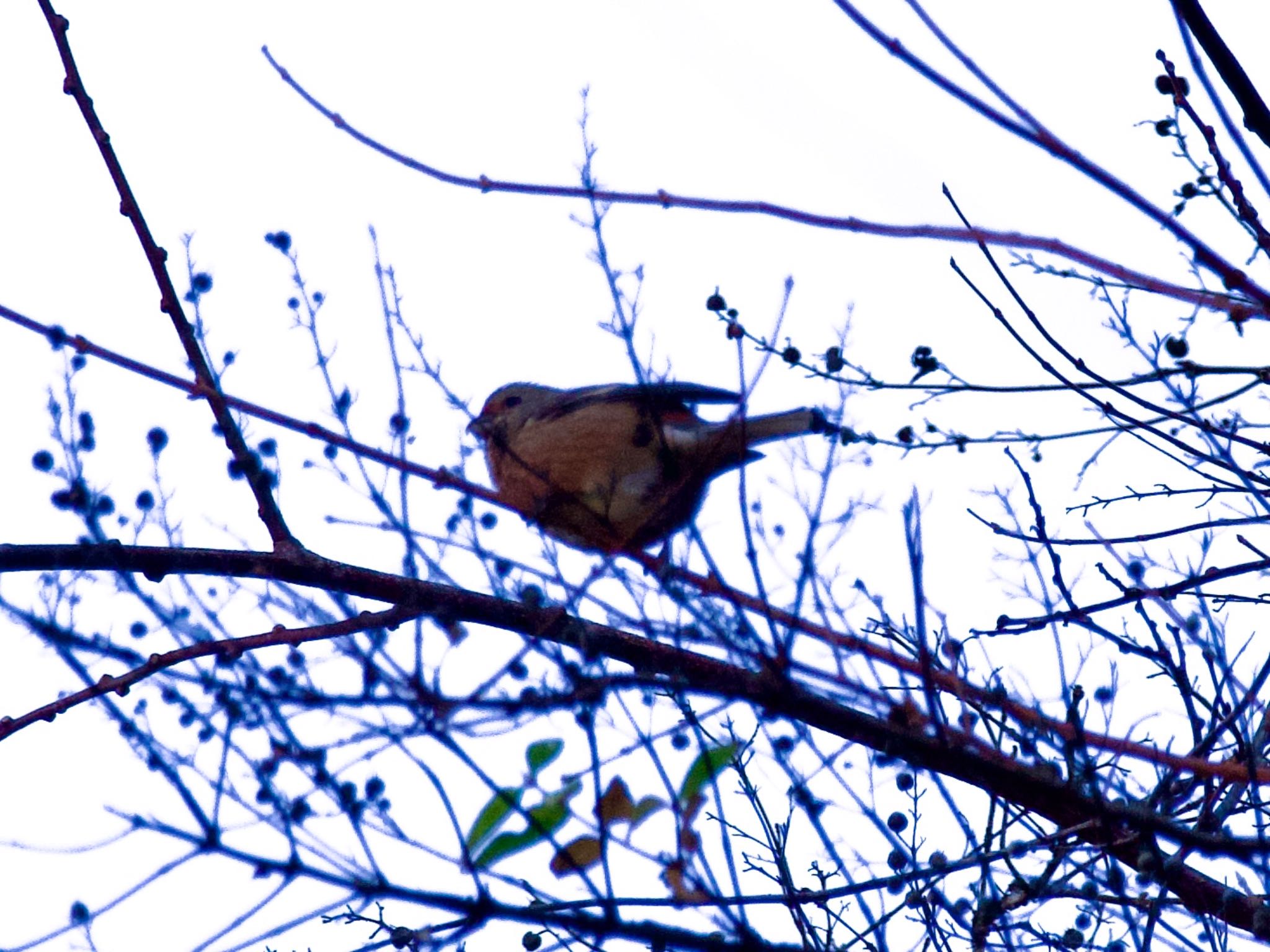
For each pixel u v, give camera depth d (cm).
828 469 698
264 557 826
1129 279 658
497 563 749
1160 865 699
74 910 640
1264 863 686
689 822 685
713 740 699
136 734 663
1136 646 750
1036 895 696
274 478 835
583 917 648
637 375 727
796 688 713
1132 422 772
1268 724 727
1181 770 728
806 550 693
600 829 659
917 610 689
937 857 714
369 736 671
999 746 724
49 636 697
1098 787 698
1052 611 784
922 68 577
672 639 707
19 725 698
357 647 691
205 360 833
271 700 672
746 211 665
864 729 729
